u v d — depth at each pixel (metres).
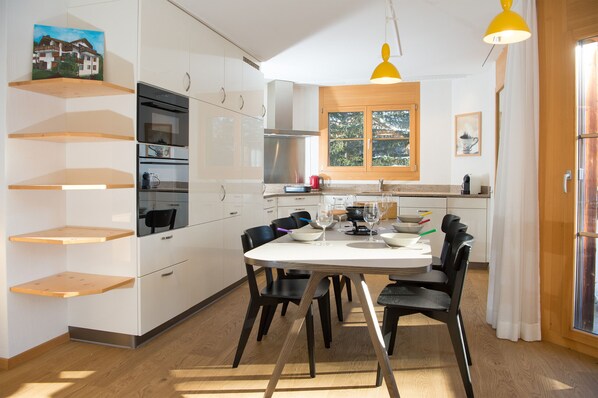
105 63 2.92
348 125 6.52
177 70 3.31
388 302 2.38
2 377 2.50
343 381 2.44
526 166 3.02
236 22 3.80
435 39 4.33
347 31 4.09
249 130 4.72
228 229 4.23
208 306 3.86
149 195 2.99
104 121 2.94
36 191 2.82
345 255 2.06
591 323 2.82
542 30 3.03
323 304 2.89
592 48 2.79
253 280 2.55
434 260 3.47
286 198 5.80
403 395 2.28
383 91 6.36
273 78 6.07
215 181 3.94
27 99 2.74
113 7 2.90
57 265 2.99
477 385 2.38
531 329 3.04
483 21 3.82
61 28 2.77
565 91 2.91
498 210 3.27
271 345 2.96
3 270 2.62
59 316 3.00
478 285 4.63
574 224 2.88
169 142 3.21
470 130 5.83
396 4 3.47
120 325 2.94
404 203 5.66
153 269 3.04
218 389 2.35
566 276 2.92
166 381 2.44
